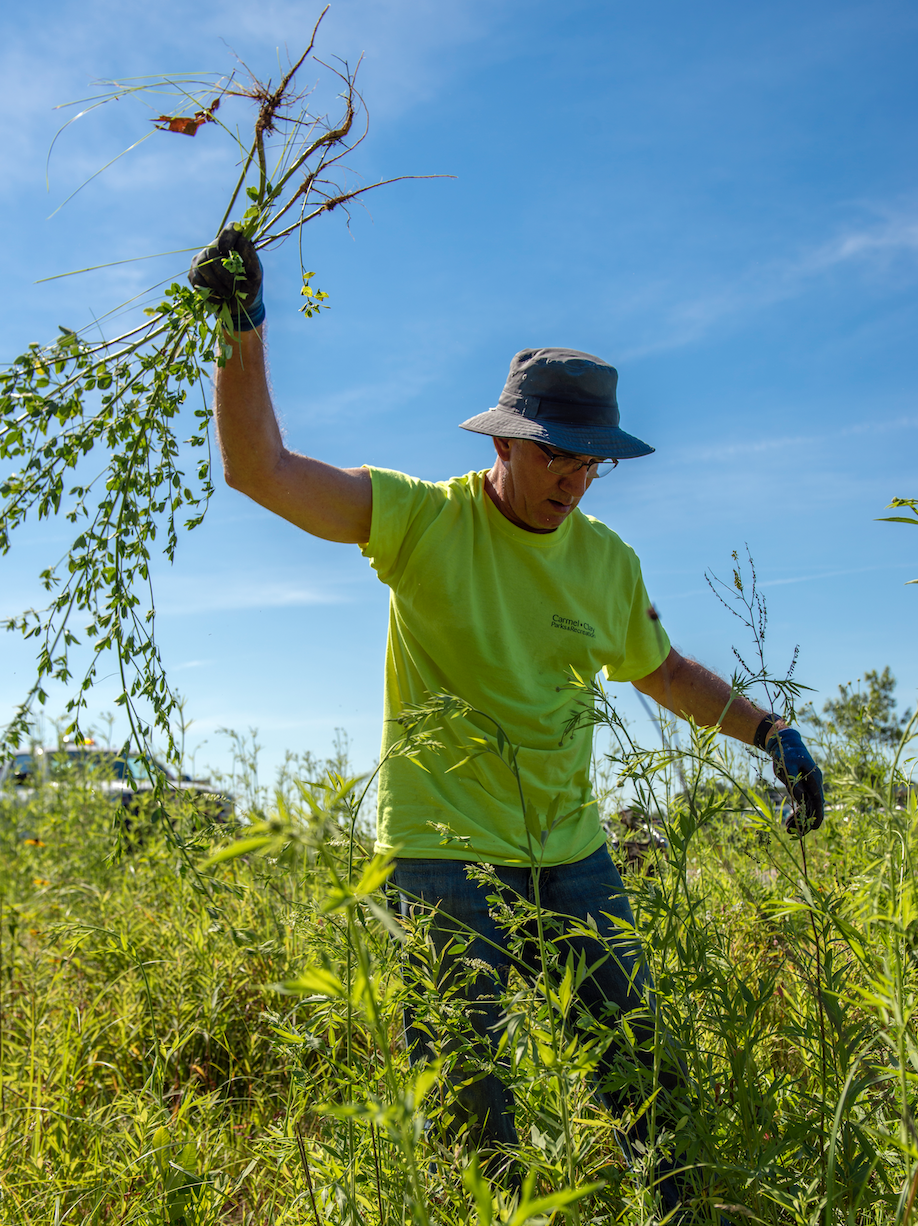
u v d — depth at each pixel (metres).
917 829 1.44
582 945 2.22
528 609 2.47
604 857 2.44
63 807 5.50
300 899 1.65
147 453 1.95
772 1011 2.05
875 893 1.43
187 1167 1.88
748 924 2.19
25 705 1.94
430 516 2.41
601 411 2.45
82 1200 2.03
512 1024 1.34
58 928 3.13
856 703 2.84
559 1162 1.37
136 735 1.98
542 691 2.43
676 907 1.59
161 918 4.10
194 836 1.95
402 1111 0.86
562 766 2.39
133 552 1.98
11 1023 3.42
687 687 2.75
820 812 2.32
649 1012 1.63
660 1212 1.50
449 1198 1.53
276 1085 2.77
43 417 1.85
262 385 2.09
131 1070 3.09
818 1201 1.39
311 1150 1.68
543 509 2.45
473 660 2.35
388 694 2.55
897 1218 1.22
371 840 2.29
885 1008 1.29
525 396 2.46
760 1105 1.55
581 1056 1.29
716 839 2.72
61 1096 2.59
